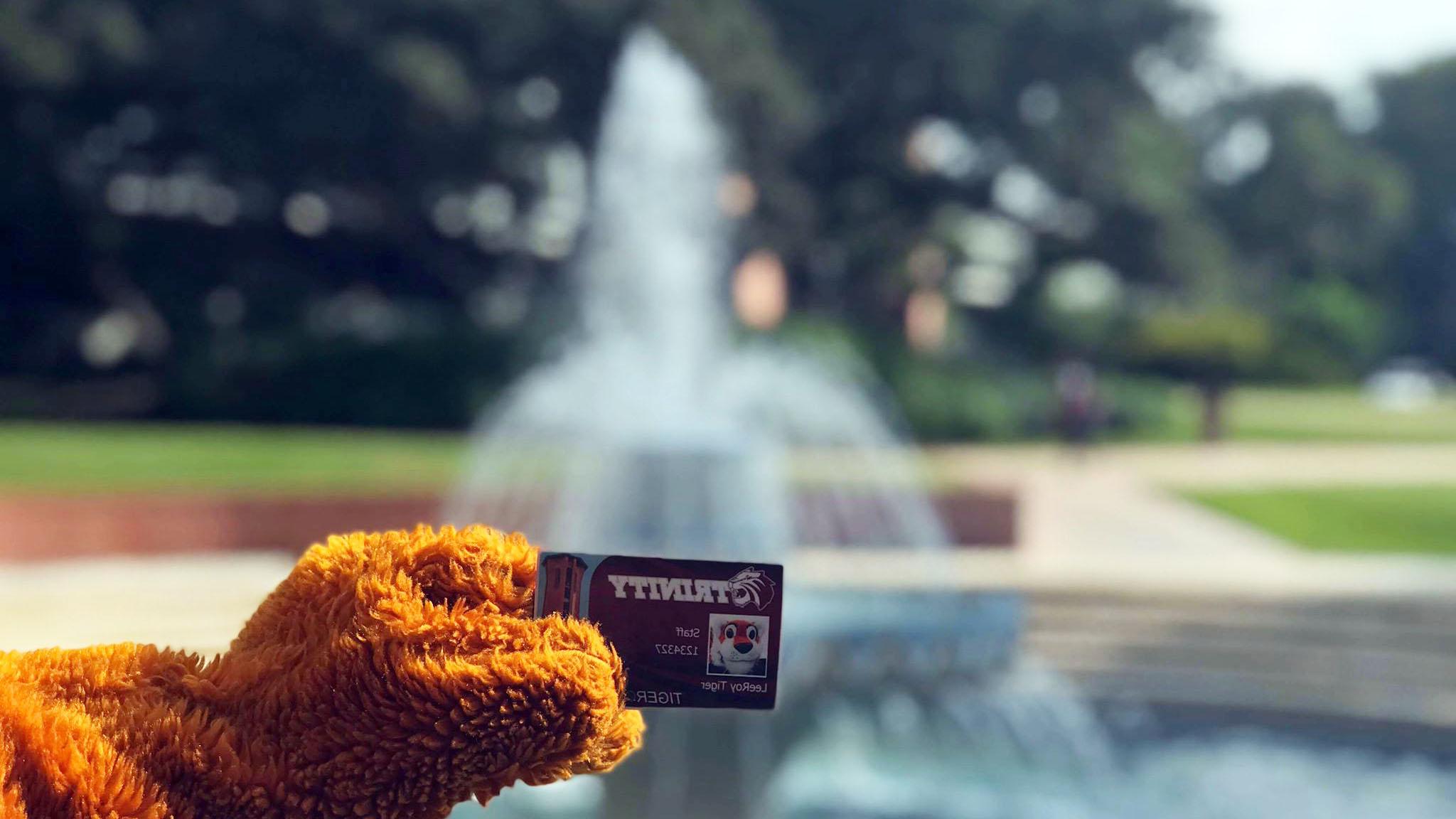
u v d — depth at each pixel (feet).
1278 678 38.63
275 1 96.48
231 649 6.95
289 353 94.22
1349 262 199.11
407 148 102.47
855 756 31.86
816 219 113.80
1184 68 122.21
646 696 6.32
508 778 6.18
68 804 5.87
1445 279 213.05
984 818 28.96
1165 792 31.53
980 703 34.50
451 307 119.85
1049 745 33.88
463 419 89.92
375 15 97.19
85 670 6.50
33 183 101.04
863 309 119.85
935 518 49.80
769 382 84.07
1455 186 218.59
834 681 32.09
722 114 98.37
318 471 59.62
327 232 114.32
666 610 6.35
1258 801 30.89
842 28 110.93
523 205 112.37
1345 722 36.88
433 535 6.81
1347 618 41.04
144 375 114.11
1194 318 98.58
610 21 97.91
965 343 125.90
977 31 110.52
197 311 108.17
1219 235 171.53
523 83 104.17
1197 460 82.84
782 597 6.40
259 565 42.83
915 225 115.24
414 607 6.35
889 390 91.86
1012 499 50.21
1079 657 39.40
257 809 6.07
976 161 120.47
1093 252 125.49
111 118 102.27
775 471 52.03
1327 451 89.30
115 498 43.68
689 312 95.25
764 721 28.60
